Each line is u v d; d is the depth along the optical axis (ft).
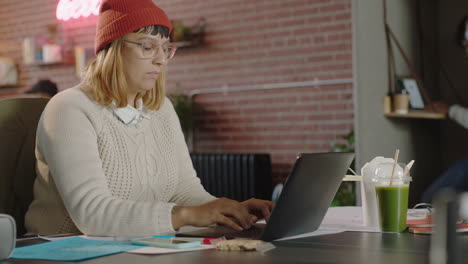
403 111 11.57
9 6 21.79
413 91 12.18
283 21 16.78
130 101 5.58
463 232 4.00
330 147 16.16
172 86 18.84
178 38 18.02
